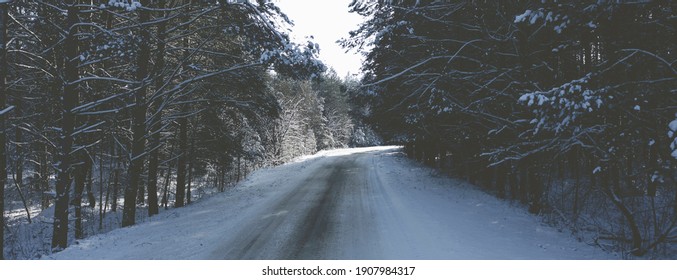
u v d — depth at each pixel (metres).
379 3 11.73
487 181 16.53
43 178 19.97
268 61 10.80
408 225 9.27
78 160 13.27
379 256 6.96
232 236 8.75
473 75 11.02
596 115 7.00
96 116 13.66
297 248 7.65
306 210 11.62
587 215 11.30
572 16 6.58
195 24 15.41
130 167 12.38
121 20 14.41
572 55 9.68
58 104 13.09
